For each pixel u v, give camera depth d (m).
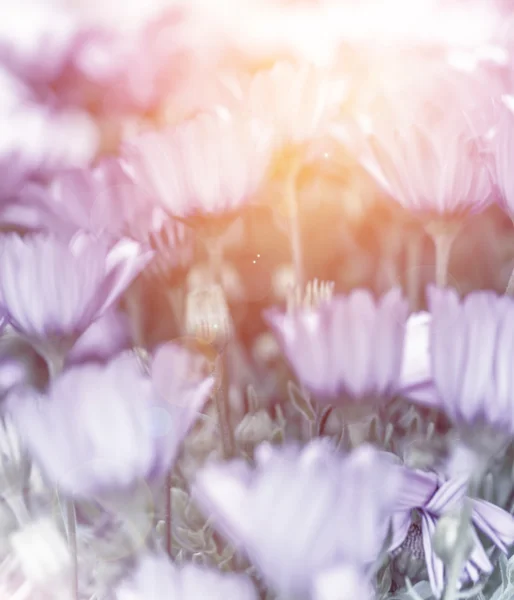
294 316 0.59
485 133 0.66
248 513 0.51
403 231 0.82
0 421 0.66
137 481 0.55
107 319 0.69
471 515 0.59
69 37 0.99
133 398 0.55
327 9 0.93
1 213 0.75
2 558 0.65
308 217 0.82
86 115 0.94
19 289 0.61
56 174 0.82
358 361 0.58
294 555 0.51
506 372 0.56
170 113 0.89
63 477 0.55
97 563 0.62
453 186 0.66
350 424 0.59
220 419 0.67
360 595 0.51
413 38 0.85
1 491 0.66
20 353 0.73
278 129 0.70
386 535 0.59
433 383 0.58
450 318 0.57
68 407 0.54
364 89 0.78
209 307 0.66
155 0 1.01
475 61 0.75
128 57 0.96
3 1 1.01
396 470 0.56
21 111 0.89
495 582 0.65
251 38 0.95
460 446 0.58
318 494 0.51
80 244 0.62
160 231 0.71
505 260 0.82
